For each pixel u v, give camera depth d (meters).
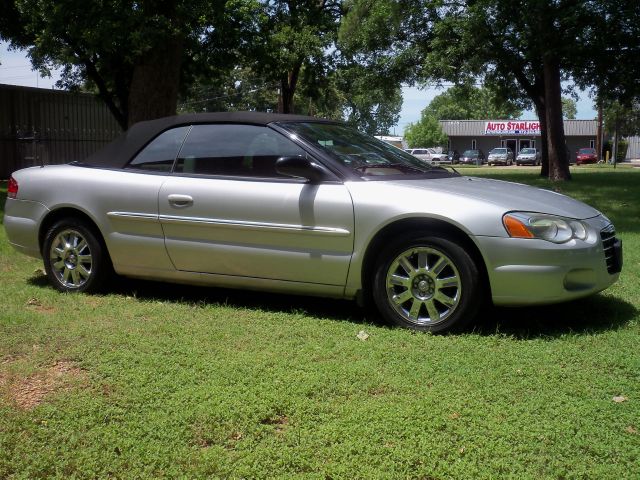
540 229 4.48
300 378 3.81
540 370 3.93
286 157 4.94
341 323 4.93
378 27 25.41
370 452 3.01
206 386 3.71
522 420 3.29
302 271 4.99
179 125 5.66
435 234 4.61
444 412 3.38
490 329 4.75
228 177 5.27
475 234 4.48
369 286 4.96
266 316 5.11
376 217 4.71
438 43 23.86
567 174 22.14
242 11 17.86
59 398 3.59
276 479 2.82
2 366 4.08
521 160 60.03
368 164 5.19
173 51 14.96
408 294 4.71
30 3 14.94
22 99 24.11
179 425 3.28
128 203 5.54
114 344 4.43
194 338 4.56
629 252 7.74
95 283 5.79
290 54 24.52
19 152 24.16
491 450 3.01
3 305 5.45
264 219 5.04
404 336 4.57
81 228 5.79
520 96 27.97
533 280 4.45
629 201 14.30
